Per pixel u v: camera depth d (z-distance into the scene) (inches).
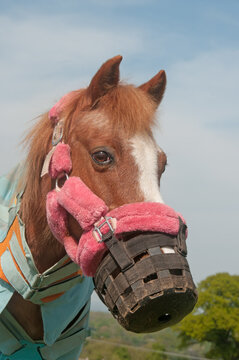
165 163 100.1
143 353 741.9
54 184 101.7
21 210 111.3
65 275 108.0
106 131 91.9
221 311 794.8
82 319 121.7
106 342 693.9
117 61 96.3
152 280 82.2
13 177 123.6
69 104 102.8
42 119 111.7
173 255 84.1
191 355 824.9
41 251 108.5
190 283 83.4
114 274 88.0
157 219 85.3
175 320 87.7
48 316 109.3
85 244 89.6
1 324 112.2
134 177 88.8
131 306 82.9
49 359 114.4
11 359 114.7
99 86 97.0
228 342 800.3
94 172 92.0
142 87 111.2
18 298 112.2
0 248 114.0
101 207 89.0
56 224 97.4
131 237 86.7
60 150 97.3
